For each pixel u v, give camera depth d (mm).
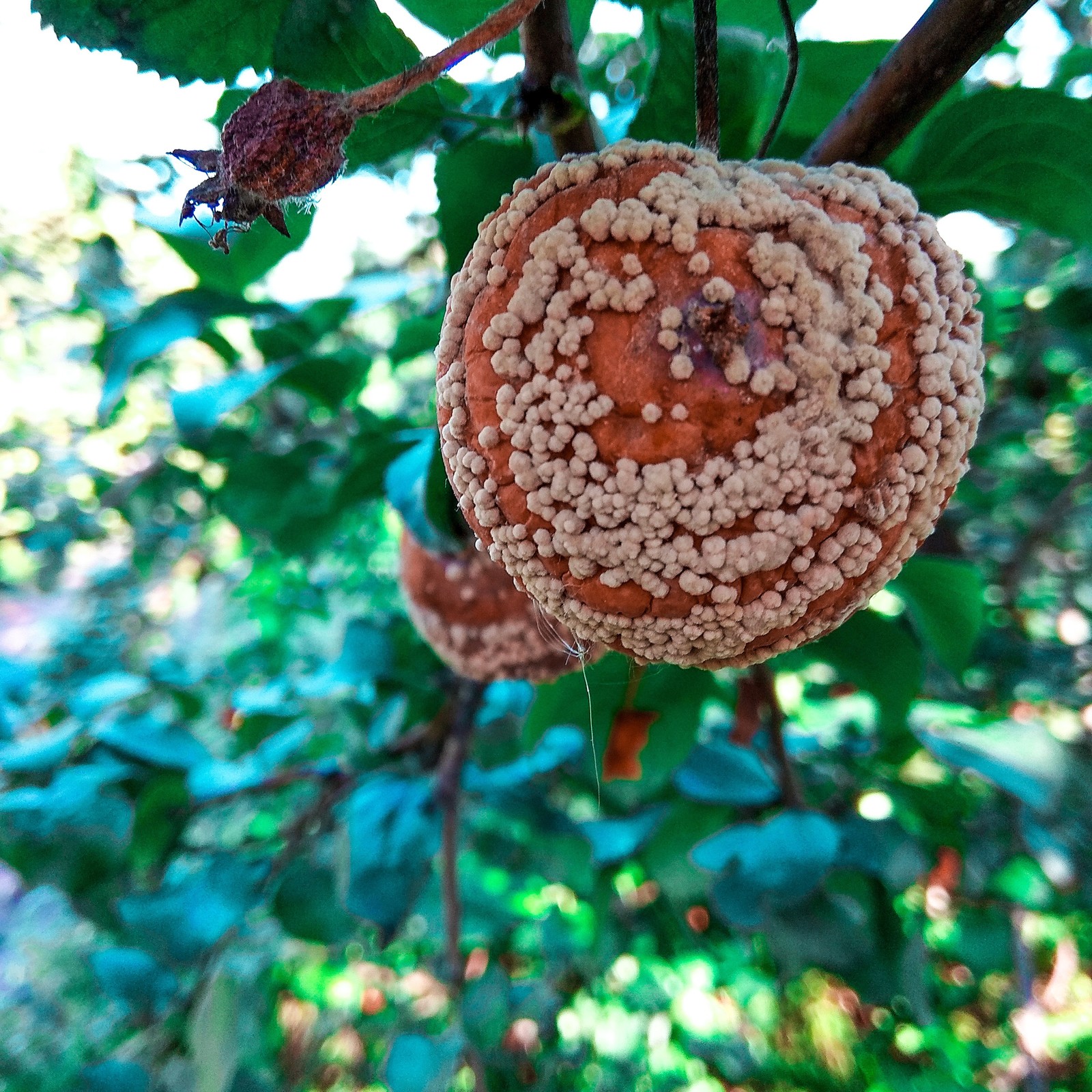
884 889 243
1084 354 311
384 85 98
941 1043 356
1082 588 399
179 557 516
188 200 102
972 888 282
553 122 131
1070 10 289
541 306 101
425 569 183
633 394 99
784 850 215
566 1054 366
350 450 299
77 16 119
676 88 136
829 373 98
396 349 256
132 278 412
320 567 499
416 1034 245
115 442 462
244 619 542
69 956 389
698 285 98
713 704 325
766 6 154
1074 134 126
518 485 105
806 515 101
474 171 141
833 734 309
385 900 241
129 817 259
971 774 298
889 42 142
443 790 256
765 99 138
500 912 361
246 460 301
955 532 242
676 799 277
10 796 246
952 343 104
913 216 106
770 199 100
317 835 299
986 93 126
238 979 259
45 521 481
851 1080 357
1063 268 292
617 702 208
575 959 354
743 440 99
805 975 368
